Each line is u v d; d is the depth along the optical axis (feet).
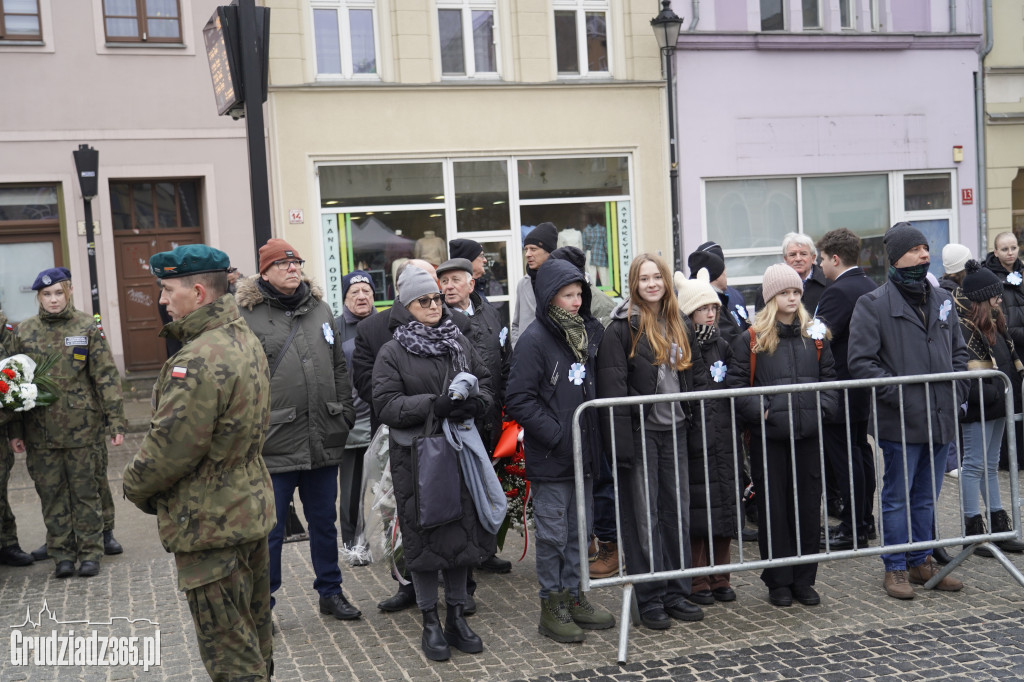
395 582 19.56
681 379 16.67
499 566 20.01
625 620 15.20
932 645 15.07
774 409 17.12
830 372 17.84
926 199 52.08
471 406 15.20
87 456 20.93
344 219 43.88
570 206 47.06
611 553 19.36
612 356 16.34
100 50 42.52
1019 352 24.76
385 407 15.37
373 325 17.90
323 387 17.03
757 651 15.15
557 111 46.26
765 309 17.95
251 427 11.78
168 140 43.52
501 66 45.93
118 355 44.01
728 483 16.97
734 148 48.62
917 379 17.34
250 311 17.02
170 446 11.25
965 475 20.25
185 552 11.62
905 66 50.93
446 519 14.93
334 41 43.75
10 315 43.32
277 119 42.50
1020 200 54.44
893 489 17.74
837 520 22.97
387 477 17.95
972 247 52.70
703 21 47.80
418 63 44.37
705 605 17.51
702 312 17.35
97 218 43.19
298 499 27.50
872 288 20.75
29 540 24.07
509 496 18.66
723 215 49.06
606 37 47.37
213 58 25.75
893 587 17.49
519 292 20.76
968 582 18.15
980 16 52.06
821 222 50.47
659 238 48.11
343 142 43.39
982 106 52.26
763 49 48.55
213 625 11.79
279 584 17.31
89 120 42.63
